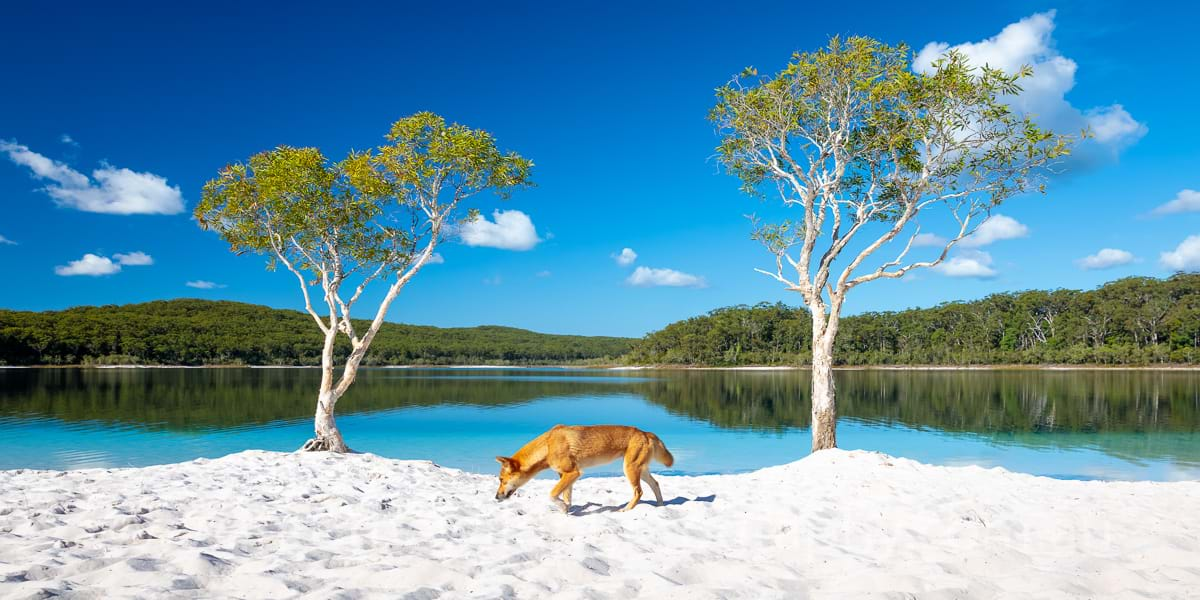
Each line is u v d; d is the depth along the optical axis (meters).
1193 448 17.14
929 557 5.04
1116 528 6.05
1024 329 90.12
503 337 156.12
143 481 8.82
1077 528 6.05
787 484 8.93
